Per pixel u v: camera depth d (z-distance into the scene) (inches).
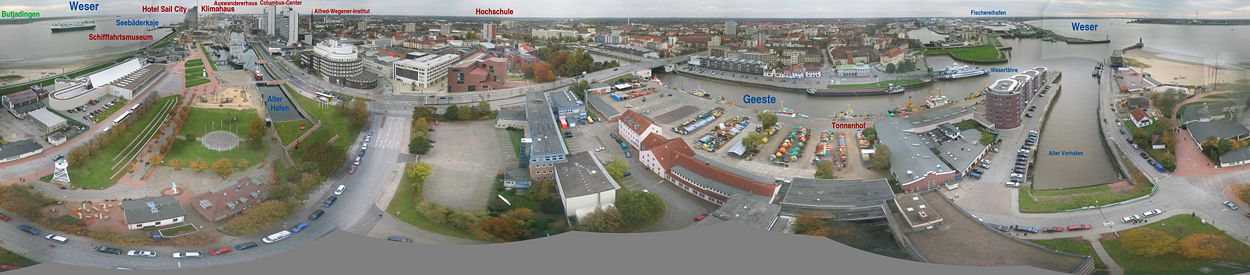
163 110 5570.9
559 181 4333.2
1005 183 4746.6
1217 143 5059.1
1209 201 4286.4
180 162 4633.4
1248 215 4072.3
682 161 4690.0
